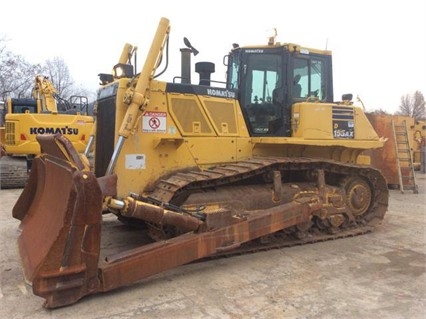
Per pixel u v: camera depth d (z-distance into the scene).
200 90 5.59
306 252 5.52
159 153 5.18
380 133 11.84
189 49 6.04
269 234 5.55
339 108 6.48
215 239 4.56
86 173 3.64
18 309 3.72
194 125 5.48
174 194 4.74
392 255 5.45
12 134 10.94
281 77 6.34
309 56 6.59
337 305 3.90
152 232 5.07
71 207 3.59
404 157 11.72
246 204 5.44
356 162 7.07
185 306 3.82
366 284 4.43
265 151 6.20
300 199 5.67
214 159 5.64
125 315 3.62
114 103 5.05
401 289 4.31
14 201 9.12
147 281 4.40
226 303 3.91
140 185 5.04
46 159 4.70
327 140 6.26
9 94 32.12
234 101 5.95
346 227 6.51
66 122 11.15
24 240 4.66
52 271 3.56
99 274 3.82
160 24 4.89
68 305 3.74
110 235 6.20
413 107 57.38
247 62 6.26
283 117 6.34
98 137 5.50
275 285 4.36
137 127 5.00
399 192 11.38
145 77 4.77
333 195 6.26
